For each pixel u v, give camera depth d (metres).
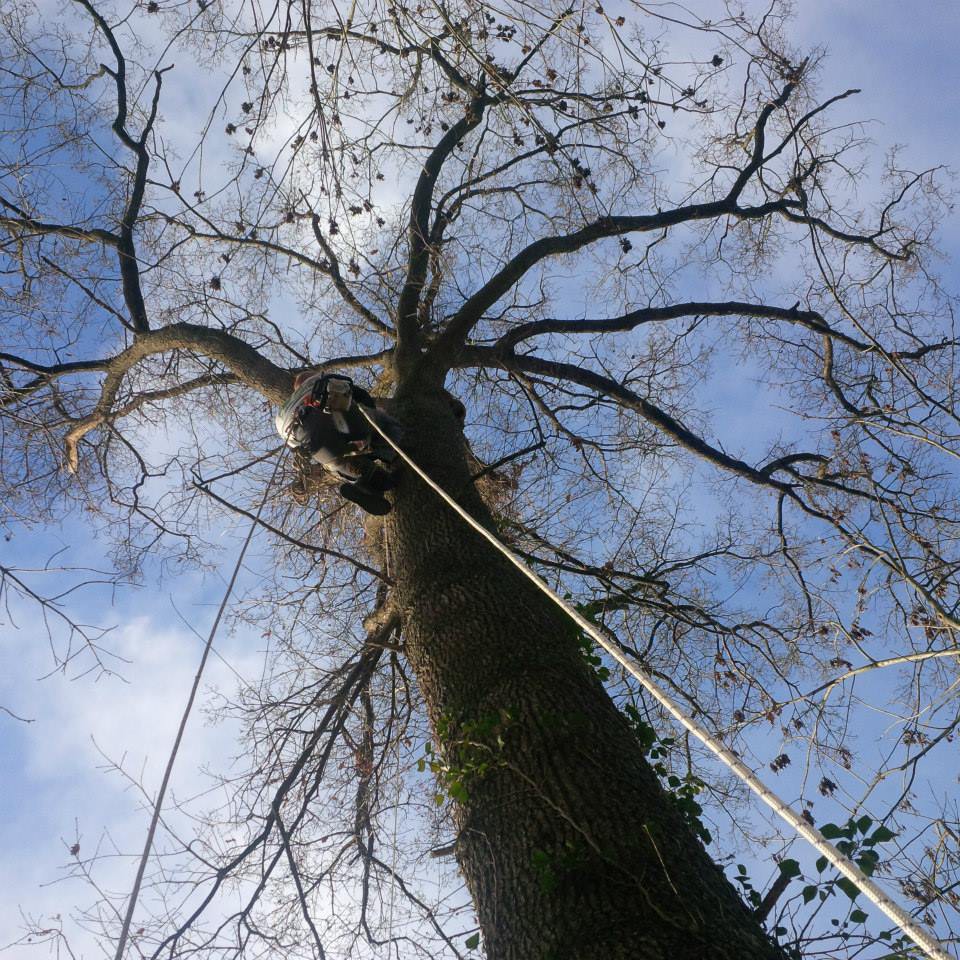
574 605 6.73
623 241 7.25
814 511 7.73
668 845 3.48
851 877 1.85
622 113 6.43
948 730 4.62
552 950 3.18
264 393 6.95
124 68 7.44
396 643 6.70
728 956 3.01
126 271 7.65
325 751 6.90
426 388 6.68
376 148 6.49
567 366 7.55
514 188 7.71
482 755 4.08
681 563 7.54
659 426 7.61
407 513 5.64
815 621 7.59
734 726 6.02
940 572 6.25
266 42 5.42
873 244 7.41
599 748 3.96
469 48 5.01
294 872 6.04
